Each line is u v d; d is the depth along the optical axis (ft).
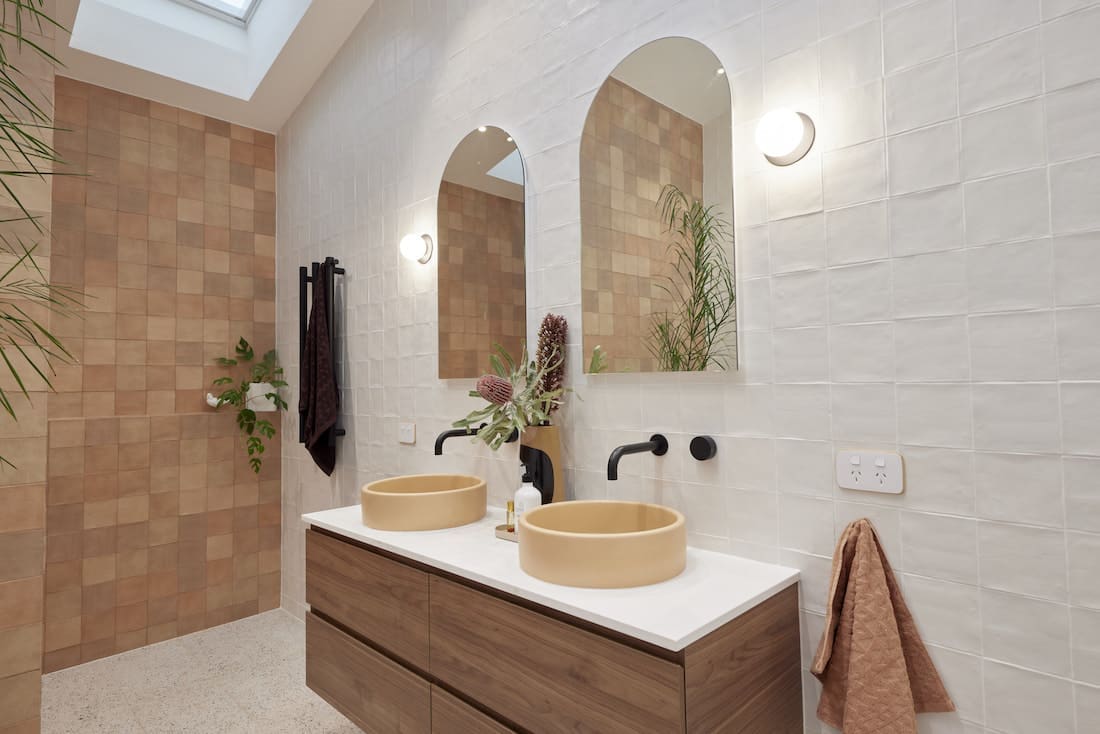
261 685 8.31
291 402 10.90
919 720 3.92
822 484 4.35
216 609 10.41
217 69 10.14
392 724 5.30
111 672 8.72
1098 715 3.30
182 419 10.16
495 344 6.85
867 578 3.95
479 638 4.50
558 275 6.20
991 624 3.64
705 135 5.04
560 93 6.23
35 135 5.64
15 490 5.38
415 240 7.76
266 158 11.32
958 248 3.79
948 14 3.86
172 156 10.27
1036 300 3.52
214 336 10.61
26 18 5.59
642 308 5.43
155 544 9.82
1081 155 3.40
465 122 7.36
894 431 4.02
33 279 5.57
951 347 3.81
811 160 4.43
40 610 5.46
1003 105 3.65
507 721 4.38
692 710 3.36
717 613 3.64
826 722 4.18
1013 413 3.59
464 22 7.43
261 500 10.99
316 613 6.51
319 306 9.39
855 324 4.21
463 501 5.97
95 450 9.33
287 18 9.27
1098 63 3.35
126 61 9.21
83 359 9.28
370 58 9.04
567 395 6.07
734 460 4.83
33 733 5.35
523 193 6.59
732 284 4.82
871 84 4.17
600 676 3.70
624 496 5.57
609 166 5.74
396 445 8.37
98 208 9.51
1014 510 3.58
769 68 4.67
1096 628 3.32
